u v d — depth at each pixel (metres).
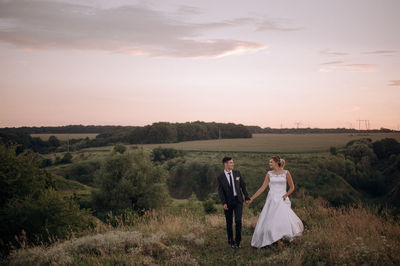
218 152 113.12
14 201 8.91
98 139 155.12
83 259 4.87
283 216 5.74
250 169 77.06
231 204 5.97
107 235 5.93
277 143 153.25
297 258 4.47
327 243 5.16
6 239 7.78
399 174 73.62
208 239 6.50
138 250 5.17
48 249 5.68
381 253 4.35
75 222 9.22
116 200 25.80
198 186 79.81
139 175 27.22
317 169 68.81
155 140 148.62
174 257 4.95
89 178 77.62
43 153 132.62
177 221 8.06
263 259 4.79
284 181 6.04
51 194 9.36
